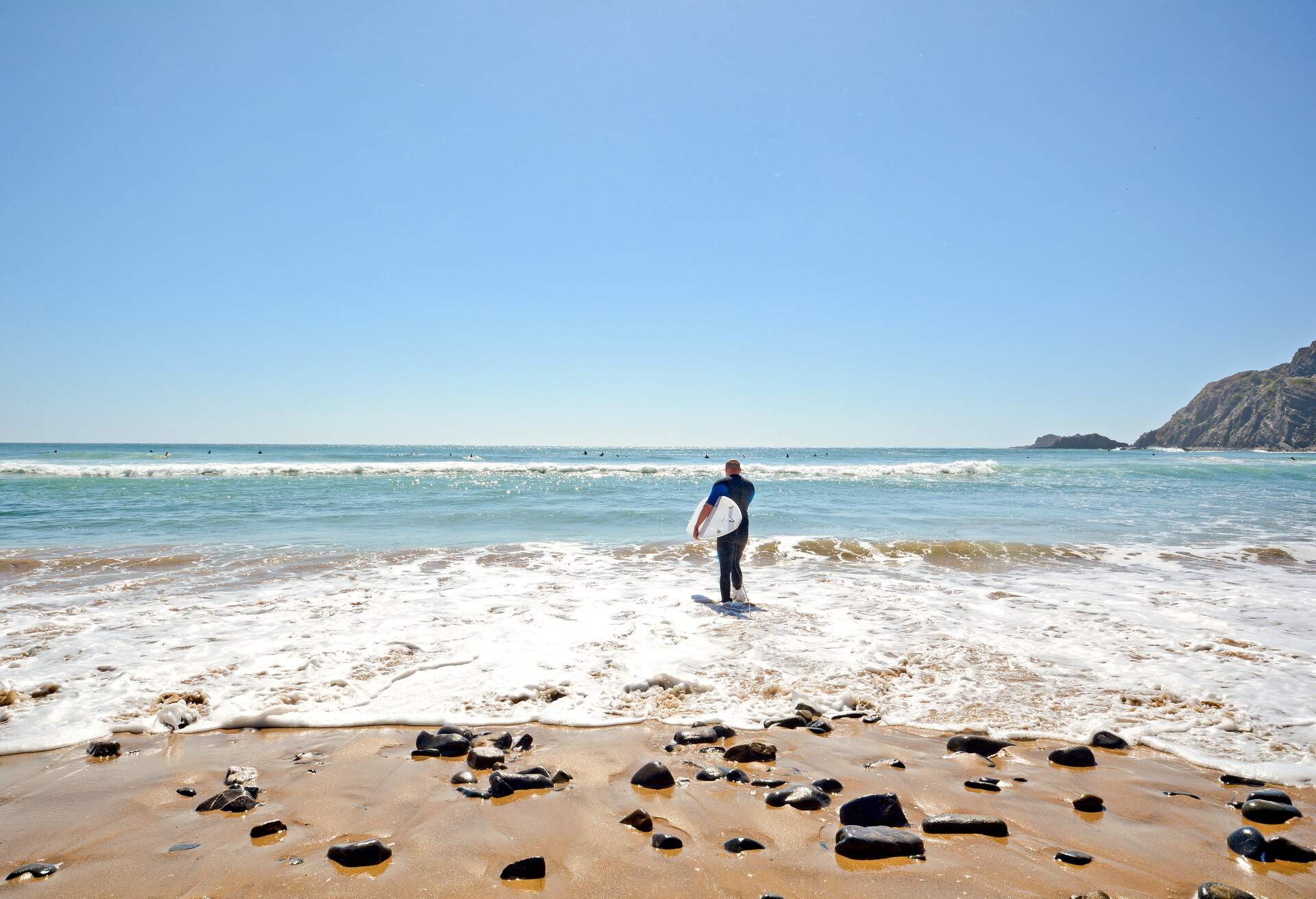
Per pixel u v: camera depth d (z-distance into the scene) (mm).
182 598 7977
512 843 2926
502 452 116188
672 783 3531
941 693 5070
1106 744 4125
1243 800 3428
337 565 10180
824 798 3344
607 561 10875
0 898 2459
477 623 6953
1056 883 2650
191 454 73812
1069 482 32875
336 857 2752
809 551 11867
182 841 2910
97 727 4250
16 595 8086
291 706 4660
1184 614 7598
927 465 44125
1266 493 26250
